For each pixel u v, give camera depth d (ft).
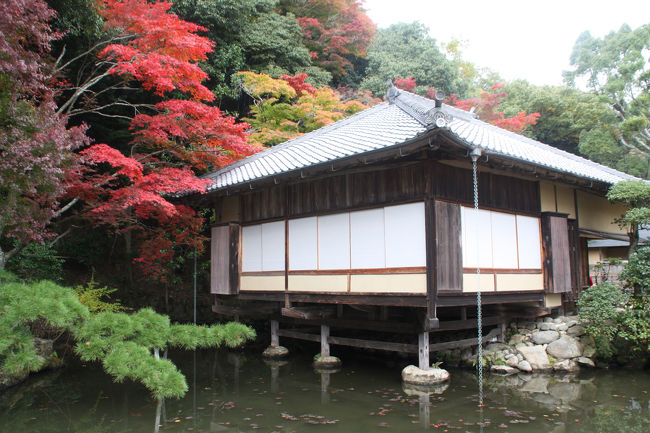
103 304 37.11
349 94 85.15
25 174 25.75
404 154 24.13
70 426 21.16
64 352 35.76
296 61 75.31
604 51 110.22
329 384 28.84
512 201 32.42
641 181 35.78
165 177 34.81
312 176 30.37
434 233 25.67
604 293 31.35
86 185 32.65
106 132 51.49
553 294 35.37
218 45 63.26
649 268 30.68
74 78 47.01
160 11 36.99
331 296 31.01
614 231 46.16
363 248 29.32
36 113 26.84
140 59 34.45
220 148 41.04
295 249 34.06
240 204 39.68
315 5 87.92
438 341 35.99
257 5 73.26
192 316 53.57
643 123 74.43
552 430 19.80
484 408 23.08
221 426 20.99
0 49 24.45
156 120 36.42
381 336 40.47
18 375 28.63
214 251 40.88
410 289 26.40
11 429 20.79
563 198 37.83
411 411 22.79
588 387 26.81
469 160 27.20
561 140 118.32
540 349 31.78
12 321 20.58
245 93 67.31
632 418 21.24
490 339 34.19
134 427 20.95
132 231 55.16
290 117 63.31
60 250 48.91
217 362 37.11
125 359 20.16
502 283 30.55
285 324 47.19
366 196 29.45
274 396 26.07
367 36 92.89
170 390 19.74
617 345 31.76
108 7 38.73
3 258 31.12
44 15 28.53
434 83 98.94
